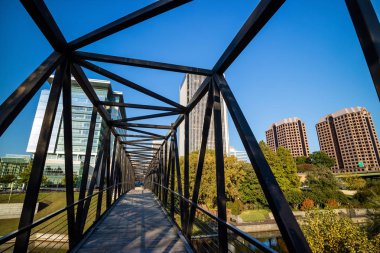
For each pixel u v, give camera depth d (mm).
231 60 3686
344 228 12023
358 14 1396
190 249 4570
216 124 3891
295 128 99375
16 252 2627
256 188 30766
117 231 6078
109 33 3236
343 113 79312
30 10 2596
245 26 2992
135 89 5484
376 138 73375
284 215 1925
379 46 1279
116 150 12922
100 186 7672
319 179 33750
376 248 10906
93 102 6195
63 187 44062
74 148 49812
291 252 1765
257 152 2508
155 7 2908
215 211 26297
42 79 2840
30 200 2836
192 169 29734
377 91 1226
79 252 4484
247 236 2156
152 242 5125
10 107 2307
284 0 2350
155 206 10883
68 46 3354
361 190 27750
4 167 55312
